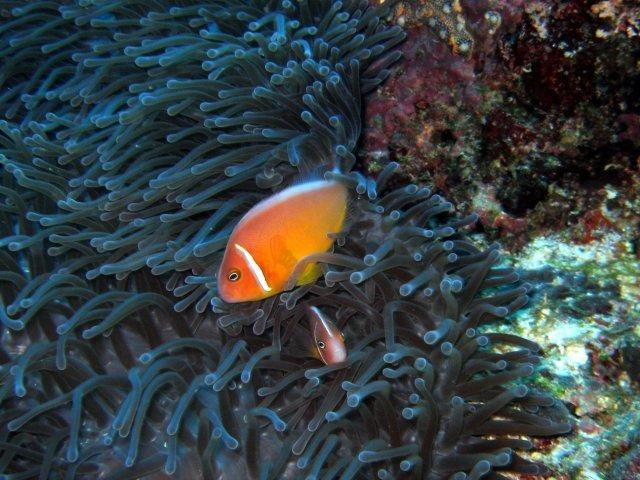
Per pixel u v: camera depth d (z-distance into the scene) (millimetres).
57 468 390
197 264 401
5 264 424
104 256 423
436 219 481
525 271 448
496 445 370
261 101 431
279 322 386
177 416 368
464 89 454
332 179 373
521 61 425
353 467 356
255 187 423
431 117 473
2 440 386
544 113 430
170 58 430
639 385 387
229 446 364
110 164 422
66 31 528
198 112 442
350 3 489
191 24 459
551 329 417
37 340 419
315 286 389
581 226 448
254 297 354
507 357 384
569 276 437
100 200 418
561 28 406
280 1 478
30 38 505
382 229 397
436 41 461
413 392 383
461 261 403
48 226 437
